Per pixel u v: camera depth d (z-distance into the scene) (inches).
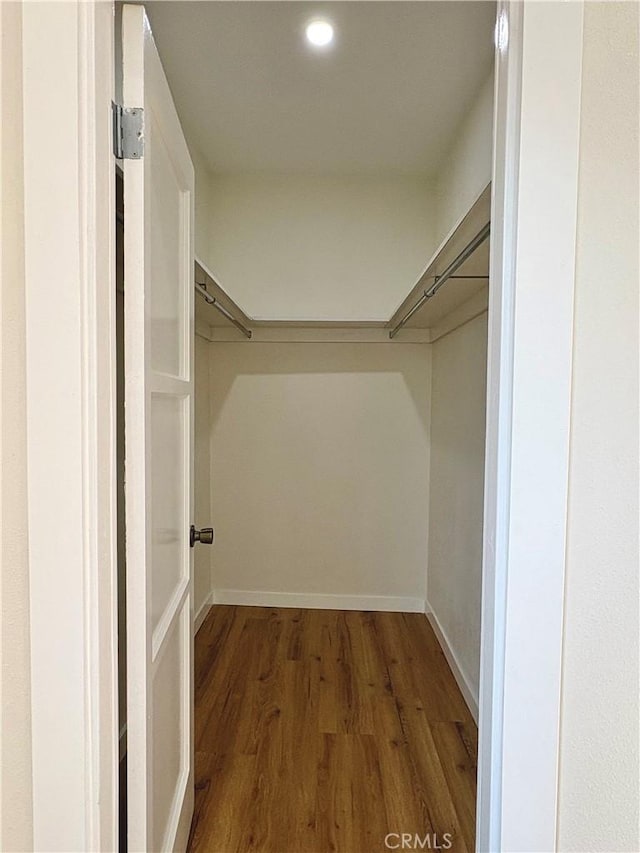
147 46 43.7
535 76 35.9
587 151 36.0
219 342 141.7
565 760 38.1
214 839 66.9
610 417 35.8
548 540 37.2
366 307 138.9
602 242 35.8
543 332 36.6
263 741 86.5
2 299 32.7
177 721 60.1
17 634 34.7
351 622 135.2
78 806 36.2
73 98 34.5
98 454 36.6
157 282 49.4
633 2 34.3
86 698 36.2
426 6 74.4
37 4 34.2
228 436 142.9
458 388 111.0
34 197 34.6
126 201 41.8
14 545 34.2
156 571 49.8
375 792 75.4
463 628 103.7
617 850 35.6
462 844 66.8
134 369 42.4
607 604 36.1
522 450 37.0
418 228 137.6
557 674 37.7
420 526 142.4
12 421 33.9
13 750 34.4
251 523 144.2
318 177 137.1
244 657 115.4
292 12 76.3
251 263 138.7
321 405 141.9
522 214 36.4
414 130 111.0
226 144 118.6
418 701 99.0
